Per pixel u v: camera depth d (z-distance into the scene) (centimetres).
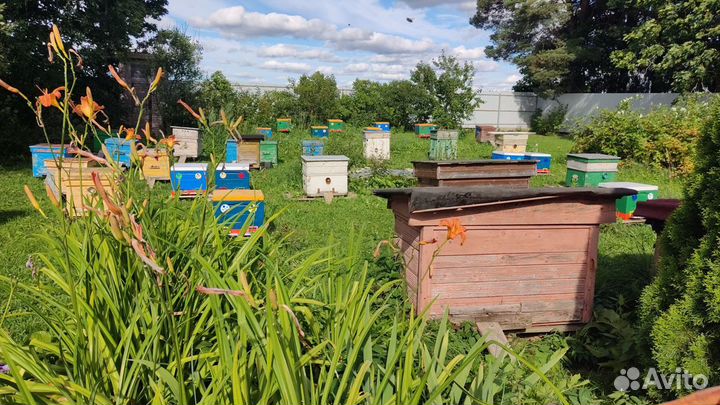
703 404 107
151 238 203
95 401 160
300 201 909
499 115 2947
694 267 271
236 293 153
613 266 530
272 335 146
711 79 1675
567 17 2755
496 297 377
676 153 1199
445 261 366
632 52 1853
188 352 190
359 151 1366
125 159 944
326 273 245
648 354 301
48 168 692
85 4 1473
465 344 334
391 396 169
